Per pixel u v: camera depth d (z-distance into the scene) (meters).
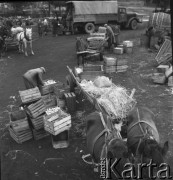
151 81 11.37
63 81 11.62
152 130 5.51
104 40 15.99
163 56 13.20
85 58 14.59
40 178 5.79
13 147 6.96
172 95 9.80
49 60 15.95
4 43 18.36
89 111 8.55
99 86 8.20
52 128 6.46
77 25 25.34
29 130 7.17
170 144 6.78
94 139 5.38
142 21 28.98
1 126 8.09
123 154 4.38
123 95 7.55
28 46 20.81
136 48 18.36
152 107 8.86
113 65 12.55
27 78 8.56
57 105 8.28
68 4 25.17
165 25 18.41
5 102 9.71
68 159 6.39
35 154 6.63
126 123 6.87
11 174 5.93
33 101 7.89
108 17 25.55
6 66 14.91
